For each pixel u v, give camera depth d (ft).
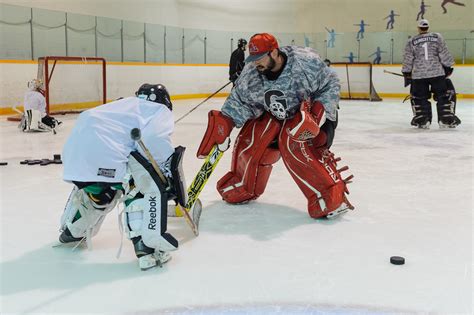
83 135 6.77
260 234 9.12
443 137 22.97
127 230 7.27
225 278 7.09
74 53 42.93
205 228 9.45
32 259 7.84
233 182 11.19
